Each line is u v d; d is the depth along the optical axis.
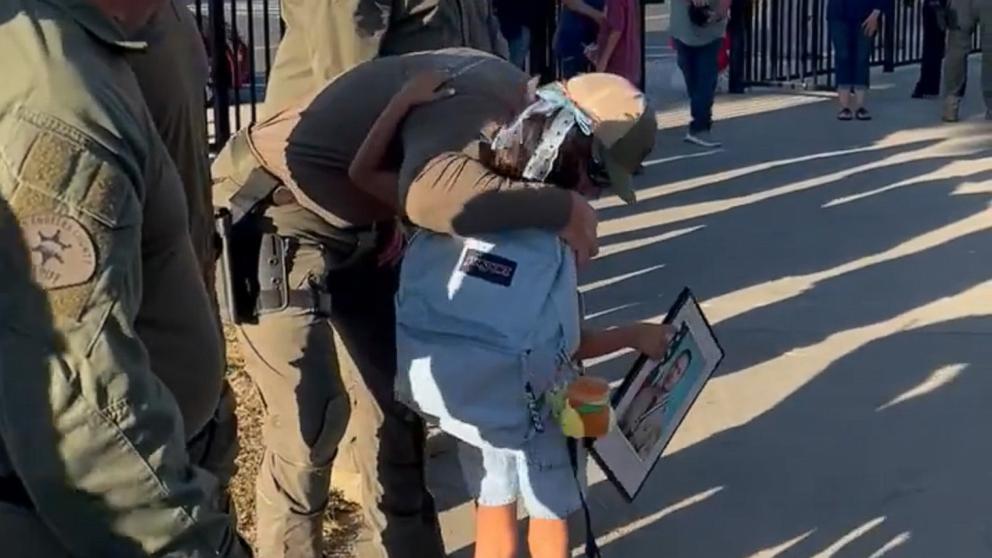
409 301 3.15
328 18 3.72
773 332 6.15
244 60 9.67
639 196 8.91
